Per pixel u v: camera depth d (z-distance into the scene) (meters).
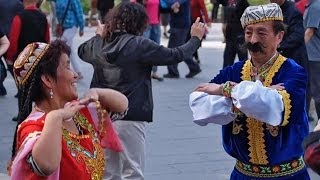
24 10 8.77
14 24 8.66
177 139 8.14
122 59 5.16
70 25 11.87
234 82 3.81
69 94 3.18
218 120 3.73
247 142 3.80
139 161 5.34
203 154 7.54
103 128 3.38
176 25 12.22
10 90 11.23
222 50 16.36
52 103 3.16
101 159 3.27
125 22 5.20
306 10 8.54
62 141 3.08
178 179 6.69
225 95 3.67
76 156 3.11
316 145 2.48
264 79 3.78
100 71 5.29
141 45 5.12
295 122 3.70
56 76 3.13
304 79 3.70
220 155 7.51
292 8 8.16
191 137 8.23
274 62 3.79
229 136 3.88
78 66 11.93
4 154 7.46
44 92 3.15
